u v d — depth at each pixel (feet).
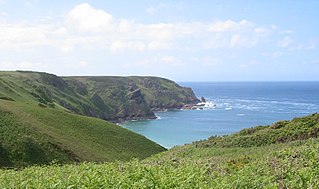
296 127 120.67
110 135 245.24
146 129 476.13
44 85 502.79
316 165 47.85
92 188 43.24
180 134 423.23
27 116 209.97
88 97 612.70
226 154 104.12
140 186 41.68
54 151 169.58
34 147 161.58
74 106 508.12
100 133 241.76
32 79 502.79
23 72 532.32
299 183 39.68
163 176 45.80
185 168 55.67
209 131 434.30
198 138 392.68
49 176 62.23
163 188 41.16
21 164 147.13
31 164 149.79
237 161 70.64
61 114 246.27
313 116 127.85
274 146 102.42
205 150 120.47
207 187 40.22
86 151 193.16
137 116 623.77
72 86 614.75
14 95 346.74
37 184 50.72
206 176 50.19
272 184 39.32
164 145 361.71
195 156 112.37
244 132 141.08
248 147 116.57
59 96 514.68
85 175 51.75
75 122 241.55
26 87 440.04
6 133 164.04
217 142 131.34
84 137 221.66
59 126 220.84
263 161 58.95
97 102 609.83
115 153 214.69
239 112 621.72
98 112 574.56
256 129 140.56
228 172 56.13
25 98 358.84
